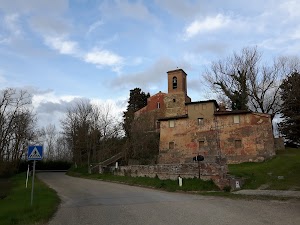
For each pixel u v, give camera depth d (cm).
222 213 1231
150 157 4578
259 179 2439
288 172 2625
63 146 9906
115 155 4766
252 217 1123
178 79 6444
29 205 1464
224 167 2398
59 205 1603
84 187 2719
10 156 5203
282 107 5091
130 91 8219
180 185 2394
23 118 5278
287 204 1432
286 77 5159
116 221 1120
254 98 4866
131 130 4884
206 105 4331
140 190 2366
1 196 2222
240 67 5006
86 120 5912
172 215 1213
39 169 7488
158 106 6738
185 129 4394
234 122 4069
